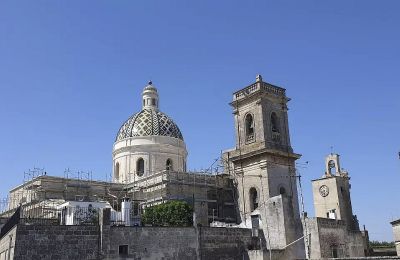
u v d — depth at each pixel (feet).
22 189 202.49
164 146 226.79
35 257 91.56
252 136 173.99
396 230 165.58
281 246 122.11
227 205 181.98
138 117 238.68
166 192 177.68
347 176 214.28
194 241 109.29
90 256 96.48
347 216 203.82
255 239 121.49
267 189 161.89
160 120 236.84
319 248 126.72
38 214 167.63
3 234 111.14
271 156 167.53
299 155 176.45
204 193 186.50
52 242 93.76
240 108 180.75
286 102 182.50
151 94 254.06
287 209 126.00
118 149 227.81
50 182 188.65
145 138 226.17
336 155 223.10
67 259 94.32
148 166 220.64
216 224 154.10
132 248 101.35
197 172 198.08
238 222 171.42
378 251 188.55
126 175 220.02
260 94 171.83
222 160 197.26
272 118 178.29
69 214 130.31
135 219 151.23
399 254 163.22
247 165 173.27
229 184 184.65
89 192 195.21
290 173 172.65
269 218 127.54
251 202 169.27
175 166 228.22
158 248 104.17
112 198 195.21
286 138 176.14
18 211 99.09
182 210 152.15
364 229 193.77
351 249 140.46
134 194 196.75
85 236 97.30
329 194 206.08
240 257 116.16
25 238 91.61
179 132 242.58
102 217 100.27
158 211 152.25
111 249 98.78
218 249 112.78
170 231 106.83
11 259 92.27
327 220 134.41
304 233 128.67
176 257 105.81
